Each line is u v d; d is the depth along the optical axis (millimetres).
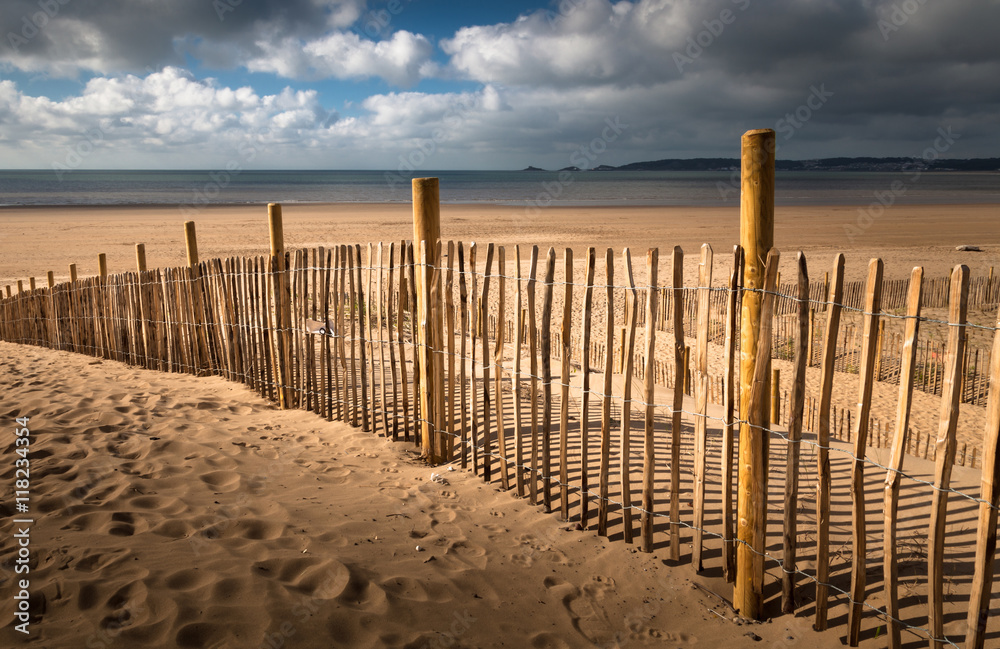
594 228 34781
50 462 3957
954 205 55875
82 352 9492
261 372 6539
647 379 3266
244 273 6539
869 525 3641
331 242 27875
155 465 4074
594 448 4867
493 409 5887
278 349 6086
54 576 2523
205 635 2275
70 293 9531
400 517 3686
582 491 3637
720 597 3084
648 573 3254
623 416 3365
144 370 8008
